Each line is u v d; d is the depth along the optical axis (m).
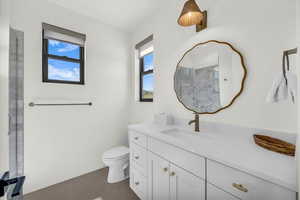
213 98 1.28
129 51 2.49
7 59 0.63
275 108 0.92
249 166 0.63
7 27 0.63
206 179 0.80
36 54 1.65
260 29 0.99
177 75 1.61
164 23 1.80
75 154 1.97
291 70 0.85
